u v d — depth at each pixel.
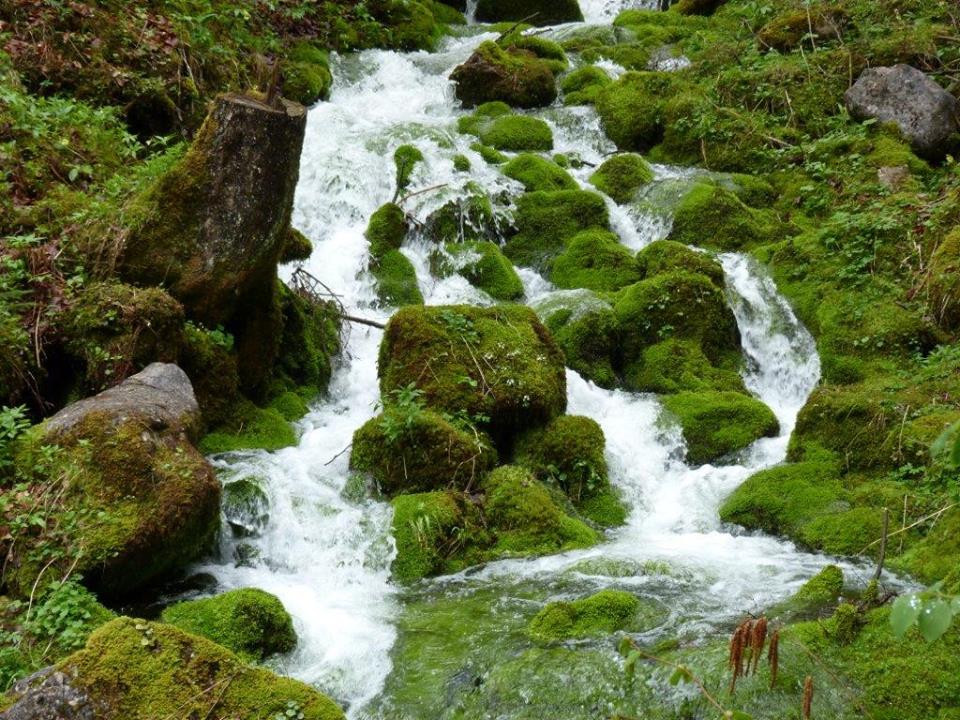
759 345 6.51
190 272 5.50
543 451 5.51
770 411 5.91
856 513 5.13
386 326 5.75
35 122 5.96
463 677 4.36
